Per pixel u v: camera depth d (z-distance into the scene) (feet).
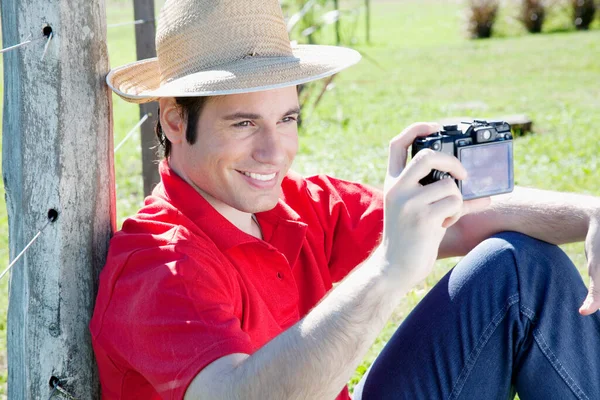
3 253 20.31
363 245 9.27
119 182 26.91
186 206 7.90
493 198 9.18
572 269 8.64
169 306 6.96
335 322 6.56
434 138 7.43
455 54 65.26
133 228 7.88
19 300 8.14
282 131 7.88
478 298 8.38
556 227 8.75
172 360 6.82
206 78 7.46
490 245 8.57
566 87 47.52
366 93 47.73
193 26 7.82
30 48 7.68
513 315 8.30
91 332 7.73
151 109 14.65
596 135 33.53
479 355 8.39
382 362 8.77
